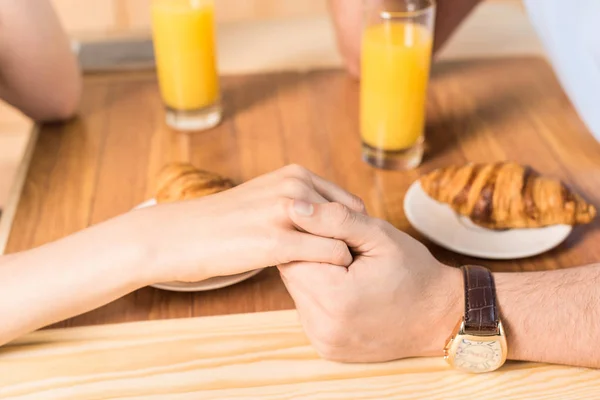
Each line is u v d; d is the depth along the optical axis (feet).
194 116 2.93
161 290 2.25
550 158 2.77
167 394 1.97
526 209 2.35
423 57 2.58
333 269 2.02
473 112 3.04
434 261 2.11
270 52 3.49
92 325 2.15
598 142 2.86
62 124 3.01
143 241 2.08
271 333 2.13
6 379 2.02
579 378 2.02
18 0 2.79
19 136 4.08
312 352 2.08
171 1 2.80
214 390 1.98
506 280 2.11
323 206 2.03
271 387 1.99
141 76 3.33
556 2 2.85
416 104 2.63
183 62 2.83
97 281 2.07
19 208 2.55
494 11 3.92
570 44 2.85
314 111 3.07
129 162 2.78
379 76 2.60
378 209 2.53
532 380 2.01
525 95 3.15
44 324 2.09
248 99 3.15
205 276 2.10
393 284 2.01
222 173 2.72
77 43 3.57
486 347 1.99
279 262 2.05
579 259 2.32
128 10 4.46
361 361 2.06
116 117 3.05
